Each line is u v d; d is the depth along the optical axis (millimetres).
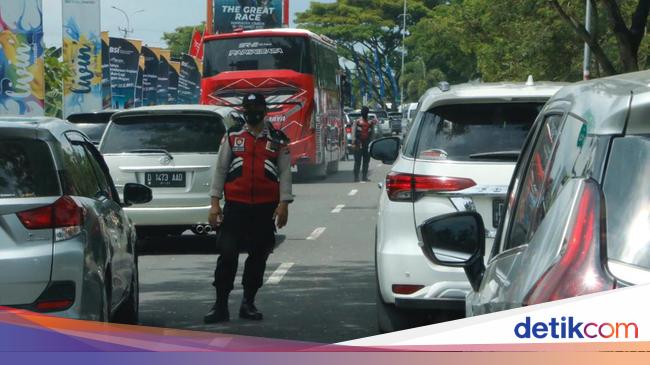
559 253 3799
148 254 20953
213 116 21109
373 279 17375
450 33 58750
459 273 10961
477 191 11102
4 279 8859
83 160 10961
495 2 46531
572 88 5332
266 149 13195
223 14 82875
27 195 9180
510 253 5387
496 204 11102
